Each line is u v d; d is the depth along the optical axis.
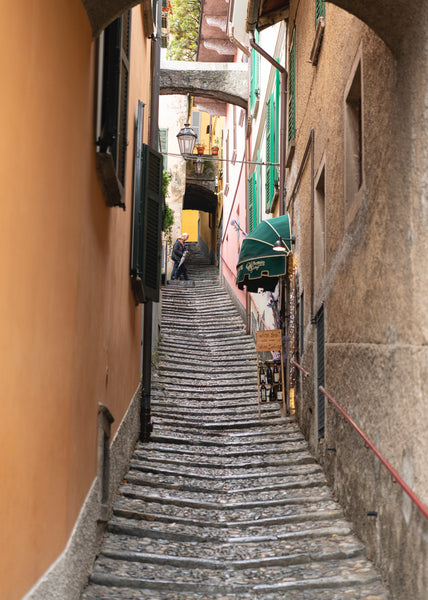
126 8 4.77
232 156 24.05
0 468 2.86
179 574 5.43
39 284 3.50
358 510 5.95
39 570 3.59
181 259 24.92
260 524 6.64
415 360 4.09
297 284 10.84
